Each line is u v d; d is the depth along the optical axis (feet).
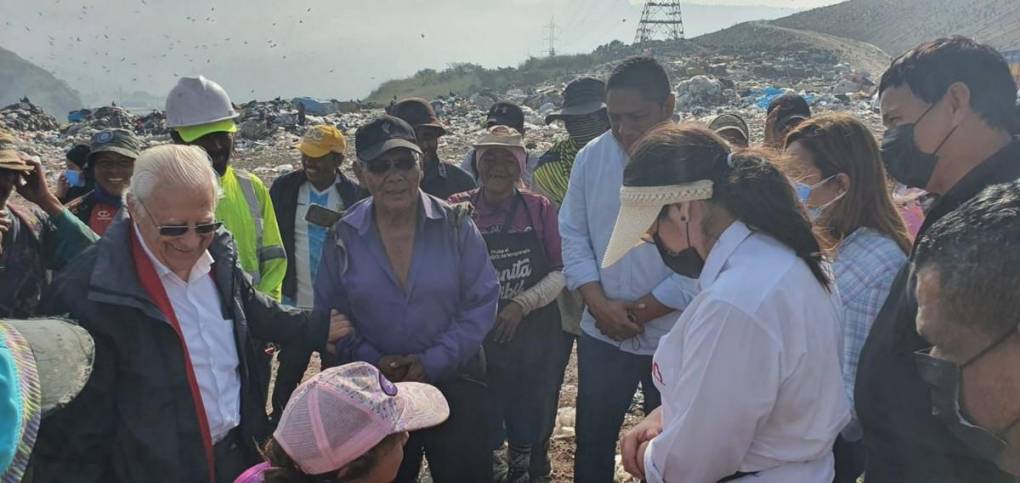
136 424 7.91
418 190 10.98
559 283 13.28
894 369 6.10
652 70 11.51
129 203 8.07
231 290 9.00
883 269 8.04
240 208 12.82
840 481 8.62
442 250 10.87
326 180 15.35
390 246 10.76
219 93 12.74
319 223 11.69
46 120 90.53
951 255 4.18
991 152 7.36
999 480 5.26
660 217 6.88
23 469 5.06
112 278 7.81
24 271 10.78
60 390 5.77
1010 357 4.09
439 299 10.73
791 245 6.37
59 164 59.67
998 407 4.23
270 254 13.28
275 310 9.86
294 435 6.37
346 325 10.39
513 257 13.17
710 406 6.26
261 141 77.97
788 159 7.19
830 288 6.63
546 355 13.58
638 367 11.94
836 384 6.57
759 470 6.59
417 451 11.29
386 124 10.52
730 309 6.12
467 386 11.26
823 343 6.32
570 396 18.12
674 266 7.33
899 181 8.26
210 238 8.22
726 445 6.34
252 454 9.10
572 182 12.69
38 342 5.91
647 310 11.33
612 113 11.75
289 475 6.42
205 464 8.32
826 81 131.13
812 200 8.56
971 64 7.27
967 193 7.09
